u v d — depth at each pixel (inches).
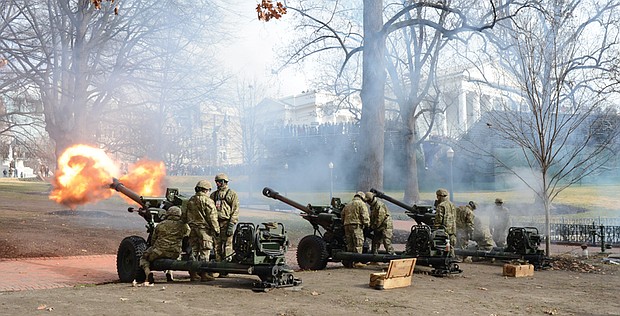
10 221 712.4
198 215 379.9
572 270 513.0
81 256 535.8
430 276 439.8
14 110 1143.0
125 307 282.4
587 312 296.8
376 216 505.0
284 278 354.0
